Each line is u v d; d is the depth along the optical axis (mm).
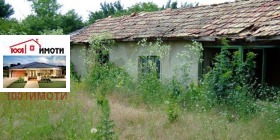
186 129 7250
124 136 6754
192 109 9234
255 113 8711
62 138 6480
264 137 7082
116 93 11086
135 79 13562
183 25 13820
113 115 8055
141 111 8812
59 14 33531
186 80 11633
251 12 12461
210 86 9906
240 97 9375
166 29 14031
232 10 13414
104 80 12367
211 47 12133
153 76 11578
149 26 15398
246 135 7051
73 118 7469
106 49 15258
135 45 14734
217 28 12070
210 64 12438
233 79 9992
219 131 7133
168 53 13227
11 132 6426
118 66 15258
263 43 10578
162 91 10727
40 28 30359
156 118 8070
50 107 8273
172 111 8023
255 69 13578
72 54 18578
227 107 9297
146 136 6793
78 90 11086
